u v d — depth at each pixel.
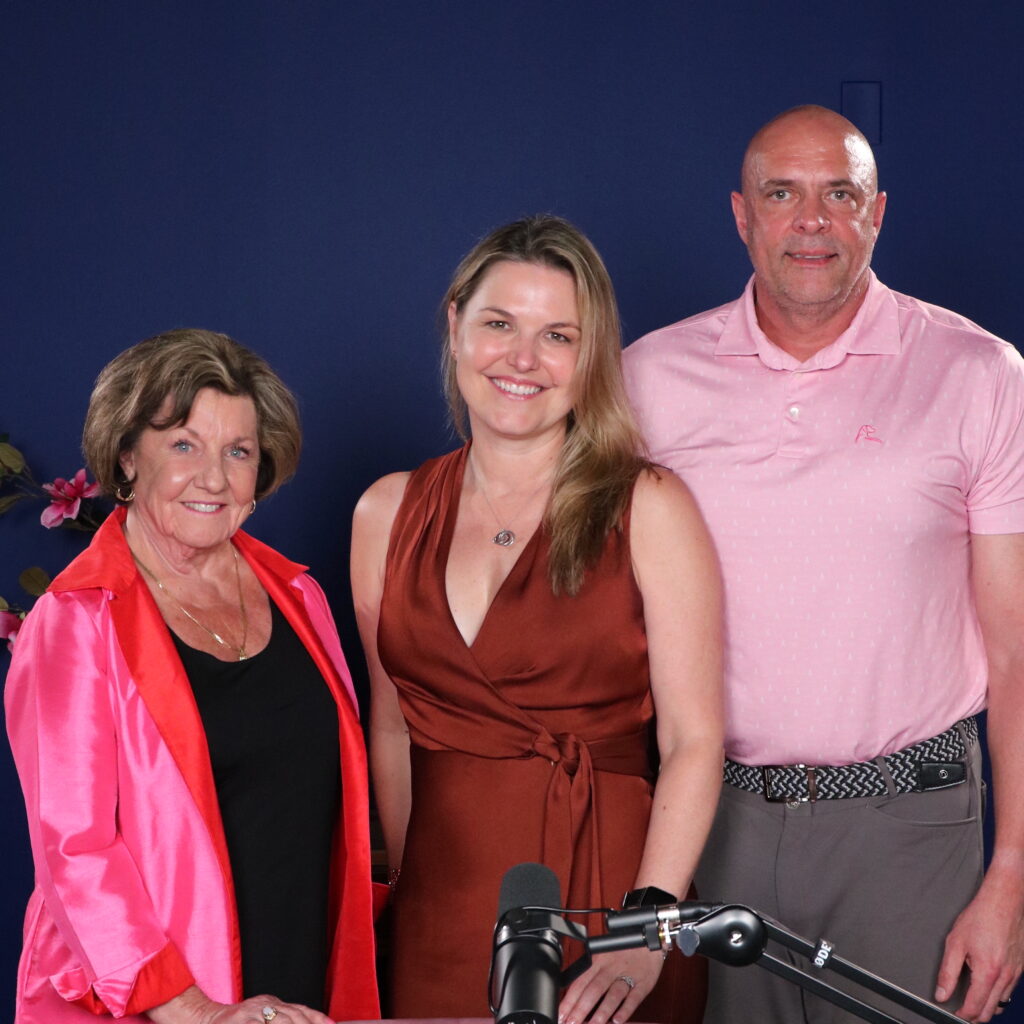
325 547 3.49
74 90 3.41
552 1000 1.03
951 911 2.33
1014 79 3.37
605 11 3.40
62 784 1.87
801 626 2.32
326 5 3.41
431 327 3.46
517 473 2.21
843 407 2.34
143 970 1.82
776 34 3.39
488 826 2.12
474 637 2.17
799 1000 2.39
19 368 3.45
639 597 2.14
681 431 2.43
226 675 2.04
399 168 3.43
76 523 3.35
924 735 2.32
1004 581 2.33
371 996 2.14
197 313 3.45
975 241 3.40
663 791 2.09
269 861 2.02
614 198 3.42
